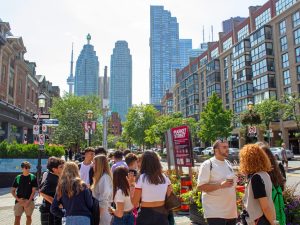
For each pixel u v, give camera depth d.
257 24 66.81
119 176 5.32
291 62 56.69
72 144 40.88
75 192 4.82
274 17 60.72
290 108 46.56
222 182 5.11
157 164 4.93
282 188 4.89
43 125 17.69
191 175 11.38
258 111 47.97
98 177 5.70
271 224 4.11
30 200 7.83
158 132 61.34
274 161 4.85
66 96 42.16
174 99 117.62
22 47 41.53
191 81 96.19
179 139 12.08
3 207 12.78
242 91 68.88
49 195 6.47
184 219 9.62
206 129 53.22
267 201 4.16
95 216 4.97
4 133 31.53
